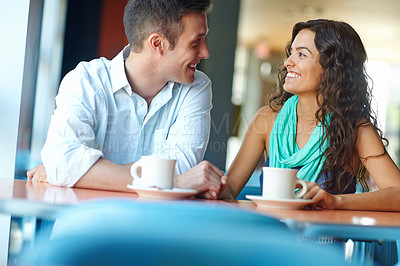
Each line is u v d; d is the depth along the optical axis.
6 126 2.03
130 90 1.84
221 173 1.53
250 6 8.03
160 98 1.91
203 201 1.35
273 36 10.09
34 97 2.39
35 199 1.01
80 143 1.58
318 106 2.00
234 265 0.54
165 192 1.25
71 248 0.54
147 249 0.54
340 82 1.92
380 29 8.77
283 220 1.00
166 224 0.55
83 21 4.62
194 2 1.76
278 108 2.15
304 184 1.40
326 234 1.00
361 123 1.91
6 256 1.90
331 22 1.98
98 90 1.79
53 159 1.49
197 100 1.96
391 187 1.59
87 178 1.47
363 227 1.02
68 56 4.53
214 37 5.76
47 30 3.76
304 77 1.96
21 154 2.14
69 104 1.68
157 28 1.76
